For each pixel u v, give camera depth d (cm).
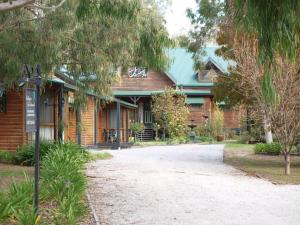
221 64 4031
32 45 1218
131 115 3953
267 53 621
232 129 3897
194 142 3534
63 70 1894
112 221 843
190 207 973
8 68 1242
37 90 743
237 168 1734
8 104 2120
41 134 2147
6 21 1209
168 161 1969
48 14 1216
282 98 1495
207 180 1383
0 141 2125
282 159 2100
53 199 923
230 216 884
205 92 3925
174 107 3575
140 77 3972
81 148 1880
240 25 625
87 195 1091
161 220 852
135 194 1128
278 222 833
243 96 2025
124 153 2402
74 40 1330
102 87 1470
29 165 1708
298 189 1228
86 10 1038
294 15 589
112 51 1372
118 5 1070
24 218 715
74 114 2673
